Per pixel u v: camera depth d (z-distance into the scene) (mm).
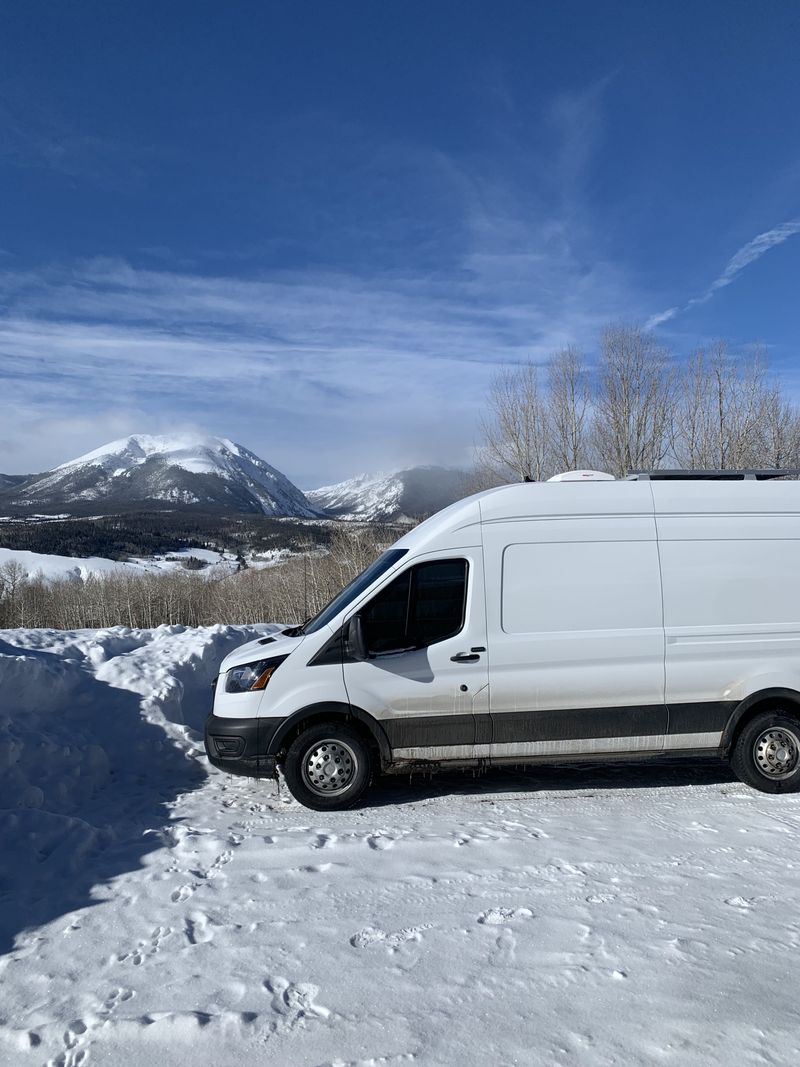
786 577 6414
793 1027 3078
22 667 7430
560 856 4922
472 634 6141
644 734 6230
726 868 4691
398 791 6512
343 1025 3180
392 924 4051
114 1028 3186
